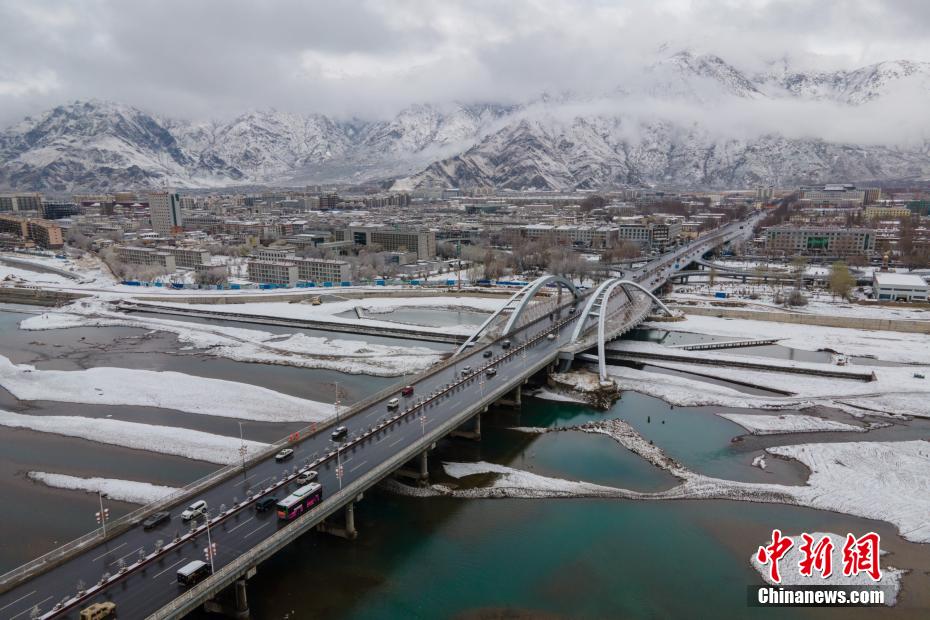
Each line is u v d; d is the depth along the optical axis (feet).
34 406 623.77
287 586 352.69
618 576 362.33
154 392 655.35
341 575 362.74
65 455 508.94
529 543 393.91
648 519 419.54
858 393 649.61
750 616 330.34
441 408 533.96
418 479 471.21
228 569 310.45
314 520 361.30
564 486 461.37
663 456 511.40
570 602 341.00
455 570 367.45
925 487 453.58
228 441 531.09
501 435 563.89
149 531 349.82
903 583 353.51
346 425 499.51
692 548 387.34
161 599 291.79
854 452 511.81
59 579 308.60
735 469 491.72
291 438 468.75
